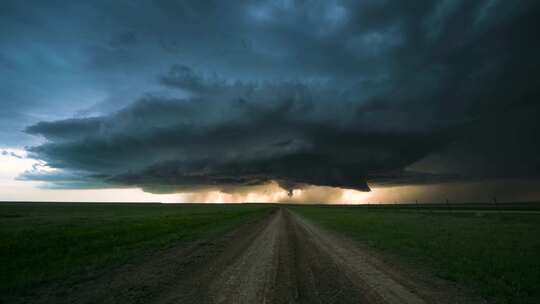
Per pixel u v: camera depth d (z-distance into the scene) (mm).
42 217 44656
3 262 11719
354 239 20094
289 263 11992
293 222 38531
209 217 46281
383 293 7926
